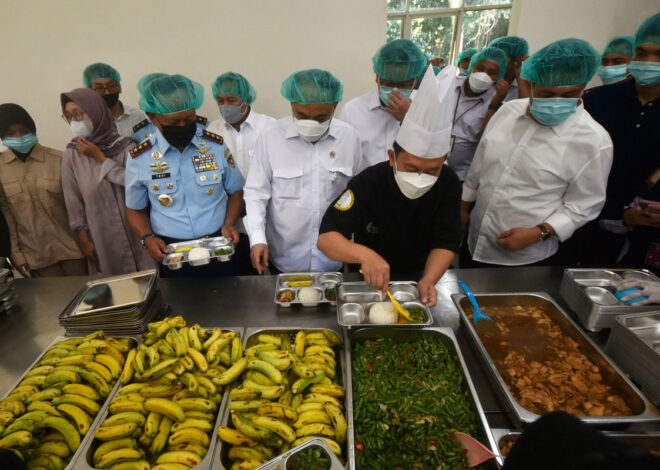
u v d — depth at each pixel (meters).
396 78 2.21
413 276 1.83
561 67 1.62
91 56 3.70
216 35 3.70
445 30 6.16
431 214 1.65
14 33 3.54
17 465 0.63
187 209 2.18
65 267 2.87
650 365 1.12
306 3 3.62
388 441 1.05
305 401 1.13
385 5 3.64
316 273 1.84
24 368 1.34
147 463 0.96
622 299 1.44
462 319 1.46
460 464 0.98
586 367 1.28
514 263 2.22
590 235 2.47
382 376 1.22
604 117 2.21
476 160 2.26
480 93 3.21
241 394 1.09
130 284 1.56
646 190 2.09
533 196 2.01
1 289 1.63
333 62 3.88
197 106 2.23
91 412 1.08
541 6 3.83
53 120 3.97
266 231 2.39
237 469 0.94
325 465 0.92
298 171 2.07
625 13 3.83
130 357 1.24
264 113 4.10
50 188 2.58
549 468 0.42
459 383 1.18
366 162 2.58
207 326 1.51
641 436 0.98
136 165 2.08
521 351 1.39
